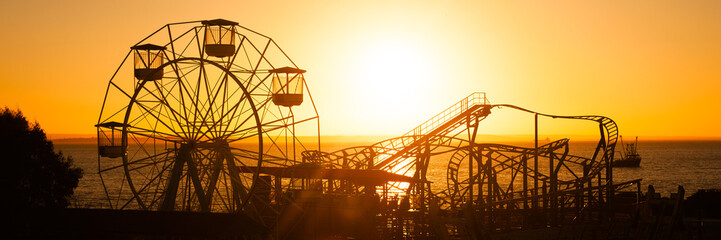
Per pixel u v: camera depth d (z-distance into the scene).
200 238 40.38
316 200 51.62
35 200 64.00
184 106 50.12
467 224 44.16
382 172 52.00
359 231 49.31
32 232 42.66
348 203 50.81
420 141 62.59
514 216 58.25
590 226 51.19
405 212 51.12
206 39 51.25
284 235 50.53
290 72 52.47
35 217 43.47
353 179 52.31
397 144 63.75
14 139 61.59
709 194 77.19
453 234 50.31
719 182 178.38
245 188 51.16
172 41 50.34
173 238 40.91
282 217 51.34
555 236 52.00
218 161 50.66
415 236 50.78
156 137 50.00
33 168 63.50
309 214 50.91
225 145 49.34
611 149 65.69
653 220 48.66
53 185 66.25
